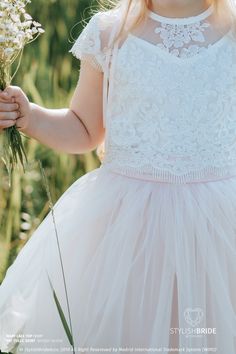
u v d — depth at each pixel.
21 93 2.20
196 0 2.24
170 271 2.09
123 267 2.11
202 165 2.19
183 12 2.23
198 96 2.17
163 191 2.18
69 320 2.11
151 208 2.16
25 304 2.22
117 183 2.22
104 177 2.25
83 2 4.30
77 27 4.21
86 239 2.19
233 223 2.17
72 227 2.21
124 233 2.14
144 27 2.24
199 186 2.19
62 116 2.32
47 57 4.09
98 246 2.18
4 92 2.16
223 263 2.13
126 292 2.11
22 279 2.26
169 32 2.21
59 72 4.07
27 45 3.95
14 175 3.25
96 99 2.32
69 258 2.20
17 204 3.23
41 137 2.29
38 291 2.20
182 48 2.20
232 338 2.07
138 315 2.09
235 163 2.25
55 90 3.87
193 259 2.11
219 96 2.18
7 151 2.20
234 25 2.24
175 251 2.10
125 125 2.21
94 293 2.13
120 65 2.21
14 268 2.29
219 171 2.21
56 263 2.20
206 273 2.11
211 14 2.25
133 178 2.21
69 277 2.18
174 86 2.17
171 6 2.22
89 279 2.15
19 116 2.23
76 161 3.59
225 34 2.22
